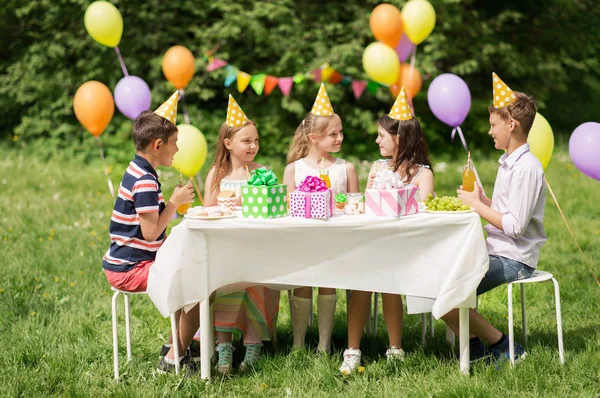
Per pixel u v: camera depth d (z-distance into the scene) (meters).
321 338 3.59
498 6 13.73
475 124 12.68
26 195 8.37
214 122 11.59
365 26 11.56
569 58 13.87
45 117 11.79
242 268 3.26
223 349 3.49
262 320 3.59
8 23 12.07
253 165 3.95
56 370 3.39
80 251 5.71
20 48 12.08
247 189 3.16
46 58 11.63
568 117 14.86
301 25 11.76
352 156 11.73
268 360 3.48
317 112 3.74
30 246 5.87
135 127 3.36
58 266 5.31
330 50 11.45
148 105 6.05
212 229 3.10
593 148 3.70
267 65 11.95
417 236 3.08
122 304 4.54
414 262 3.12
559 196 8.26
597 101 15.29
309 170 3.83
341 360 3.54
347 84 11.83
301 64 11.52
